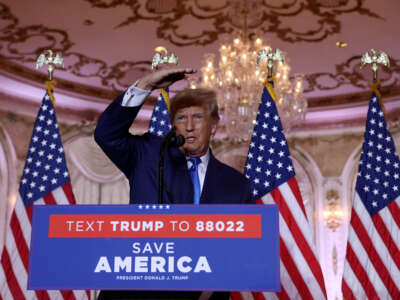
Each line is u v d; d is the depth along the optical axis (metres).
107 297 1.99
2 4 7.52
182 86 10.32
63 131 10.80
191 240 1.65
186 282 1.62
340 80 10.12
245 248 1.63
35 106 10.40
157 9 7.69
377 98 4.28
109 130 2.35
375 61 4.29
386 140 4.21
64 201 4.18
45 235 1.67
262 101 4.04
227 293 2.21
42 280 1.63
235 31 7.85
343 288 3.98
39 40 8.63
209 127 2.59
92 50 9.05
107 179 11.09
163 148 1.99
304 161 11.48
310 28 8.26
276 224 1.64
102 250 1.65
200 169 2.60
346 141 11.34
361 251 4.03
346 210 11.05
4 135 9.84
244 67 7.61
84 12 7.77
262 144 3.96
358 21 7.98
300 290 3.62
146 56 9.27
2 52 8.97
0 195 9.63
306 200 11.30
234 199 2.51
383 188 4.13
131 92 2.33
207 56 7.95
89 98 10.76
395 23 8.00
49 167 4.23
